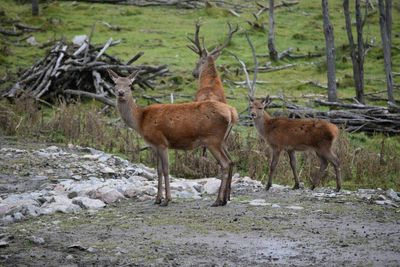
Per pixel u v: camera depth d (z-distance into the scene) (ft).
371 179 179.22
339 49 347.97
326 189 153.89
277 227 118.32
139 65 286.25
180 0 442.09
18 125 212.84
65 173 164.45
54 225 120.57
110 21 398.01
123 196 140.67
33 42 348.79
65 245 109.29
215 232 115.34
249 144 191.21
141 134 134.82
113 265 100.58
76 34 366.84
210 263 100.83
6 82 270.67
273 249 106.93
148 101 258.37
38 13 402.93
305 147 151.64
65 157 181.47
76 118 220.84
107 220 123.34
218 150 132.05
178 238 112.27
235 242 110.22
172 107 133.18
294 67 322.96
